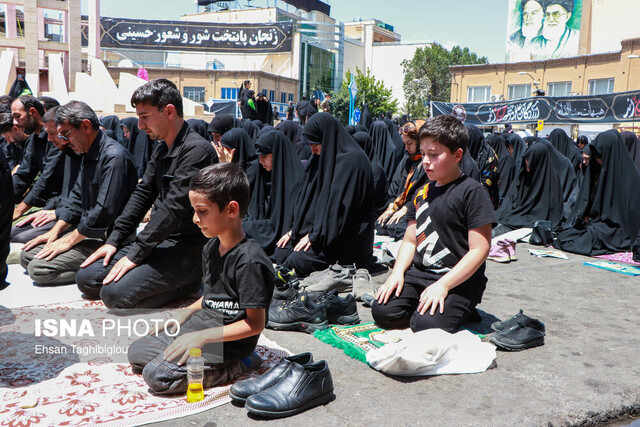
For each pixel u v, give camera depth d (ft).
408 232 11.53
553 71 114.62
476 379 8.86
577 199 20.22
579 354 9.95
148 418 7.32
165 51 124.06
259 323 8.06
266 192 18.03
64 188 14.55
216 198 7.64
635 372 9.21
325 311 11.00
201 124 25.71
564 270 16.30
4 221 8.20
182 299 12.39
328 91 156.97
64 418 7.24
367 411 7.74
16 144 19.27
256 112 39.73
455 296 10.27
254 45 123.95
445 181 10.59
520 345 10.02
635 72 97.50
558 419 7.64
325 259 14.38
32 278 13.17
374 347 9.86
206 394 8.04
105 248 11.99
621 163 19.20
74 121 12.25
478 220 10.06
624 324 11.55
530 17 125.70
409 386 8.56
